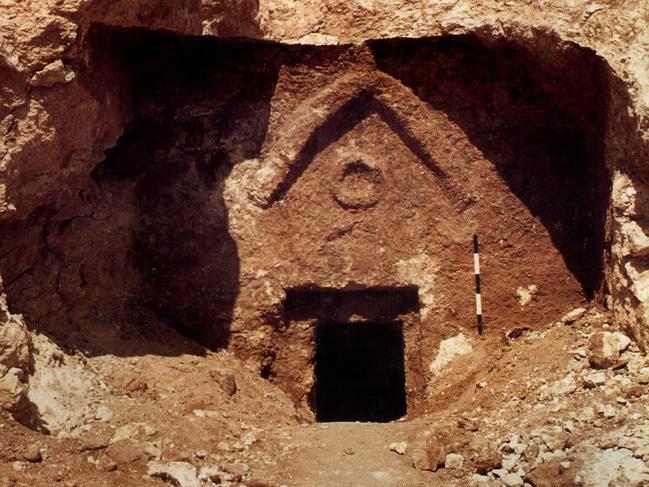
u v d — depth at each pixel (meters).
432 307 8.85
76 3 6.86
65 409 6.78
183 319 8.84
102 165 8.52
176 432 6.76
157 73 8.64
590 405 6.86
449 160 8.73
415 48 8.54
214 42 8.44
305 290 8.93
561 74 7.99
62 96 7.06
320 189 8.84
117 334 8.27
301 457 6.71
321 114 8.70
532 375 7.66
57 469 6.10
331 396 11.27
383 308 9.06
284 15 8.61
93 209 8.27
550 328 8.59
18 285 7.47
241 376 8.35
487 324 8.80
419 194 8.84
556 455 6.33
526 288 8.77
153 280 8.84
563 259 8.73
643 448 6.11
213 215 8.83
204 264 8.84
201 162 8.82
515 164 8.73
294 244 8.87
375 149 8.82
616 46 7.36
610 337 7.24
